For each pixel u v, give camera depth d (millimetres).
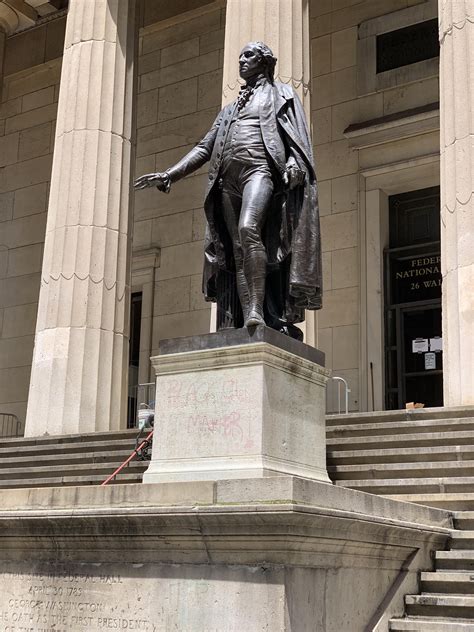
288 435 7254
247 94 8094
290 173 7672
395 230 22156
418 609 7250
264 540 5754
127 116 18156
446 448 10766
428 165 21359
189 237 24469
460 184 13406
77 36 18156
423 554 7801
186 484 6320
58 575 6727
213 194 8062
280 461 7098
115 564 6461
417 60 22188
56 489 7008
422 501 9891
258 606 5750
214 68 25328
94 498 6730
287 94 8047
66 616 6590
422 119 21359
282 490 5910
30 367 26250
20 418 25969
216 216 8094
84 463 13711
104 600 6434
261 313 7387
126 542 6359
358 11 23219
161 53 26344
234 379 7164
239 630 5789
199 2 25797
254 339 7152
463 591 7445
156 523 6121
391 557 7195
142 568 6324
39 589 6789
